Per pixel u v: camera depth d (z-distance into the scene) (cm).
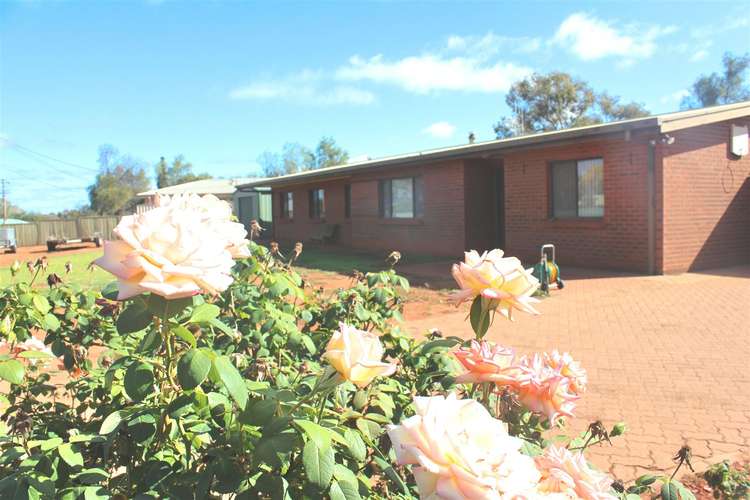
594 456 388
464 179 1653
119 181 8019
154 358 179
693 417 454
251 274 286
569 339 721
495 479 98
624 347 673
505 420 186
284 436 135
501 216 1700
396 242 1936
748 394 502
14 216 7606
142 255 111
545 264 1052
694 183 1233
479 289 167
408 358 255
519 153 1466
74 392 274
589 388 529
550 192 1406
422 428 103
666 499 178
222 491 142
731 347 654
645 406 480
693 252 1237
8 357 180
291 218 2752
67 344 276
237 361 209
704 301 916
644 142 1197
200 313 158
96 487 145
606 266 1288
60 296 290
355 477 141
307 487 139
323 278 1330
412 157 1703
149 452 169
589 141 1246
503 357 163
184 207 156
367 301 310
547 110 5062
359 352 132
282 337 245
